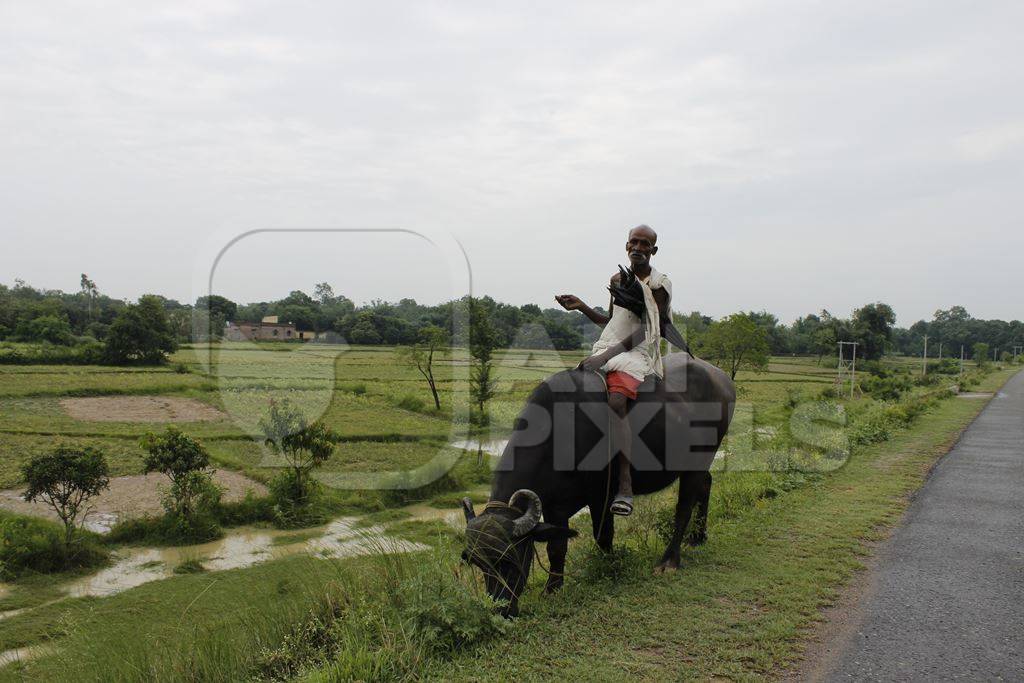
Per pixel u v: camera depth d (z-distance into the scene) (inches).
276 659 167.5
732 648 159.6
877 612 182.5
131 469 709.3
